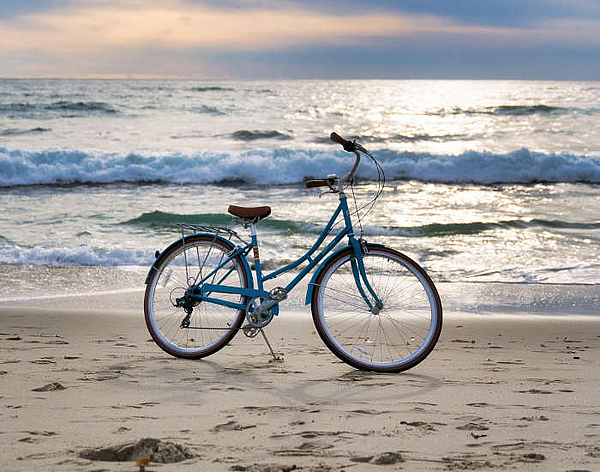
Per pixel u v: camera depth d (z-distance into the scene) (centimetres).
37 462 202
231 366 372
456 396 304
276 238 983
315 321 375
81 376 337
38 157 1797
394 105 4688
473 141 2536
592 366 382
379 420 260
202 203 1372
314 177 1752
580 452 219
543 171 1764
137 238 1003
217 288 388
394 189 1591
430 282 373
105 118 3388
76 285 720
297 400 294
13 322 519
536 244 959
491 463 207
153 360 384
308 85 11919
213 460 206
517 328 529
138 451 213
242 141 2552
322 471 197
